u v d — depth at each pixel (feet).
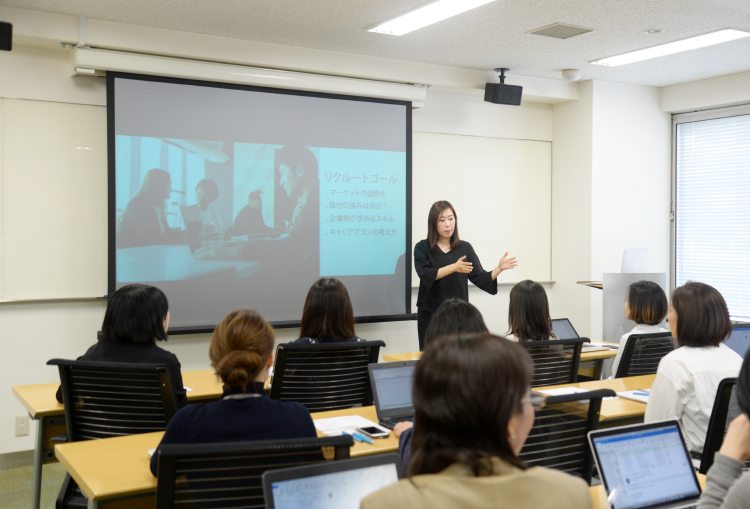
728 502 3.87
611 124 20.07
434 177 18.99
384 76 17.13
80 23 13.51
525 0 12.86
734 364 7.77
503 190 20.16
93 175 14.58
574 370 10.68
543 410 6.38
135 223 14.67
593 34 15.12
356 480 4.08
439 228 15.67
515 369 3.04
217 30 14.61
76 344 14.44
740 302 19.65
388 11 13.43
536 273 20.83
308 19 13.91
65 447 7.11
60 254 14.25
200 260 15.42
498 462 2.96
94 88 14.55
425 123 18.79
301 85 16.14
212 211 15.52
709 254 20.44
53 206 14.16
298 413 5.87
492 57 17.11
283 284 16.43
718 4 11.90
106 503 6.11
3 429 13.76
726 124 19.93
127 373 7.98
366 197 17.38
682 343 7.97
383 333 18.13
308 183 16.63
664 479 5.07
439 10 13.43
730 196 19.84
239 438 5.58
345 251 17.17
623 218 20.36
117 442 7.30
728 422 6.95
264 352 5.95
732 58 17.33
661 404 7.81
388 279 17.76
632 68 18.38
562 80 19.83
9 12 12.91
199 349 15.71
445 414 2.98
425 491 2.89
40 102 14.02
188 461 4.99
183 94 15.08
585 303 19.95
